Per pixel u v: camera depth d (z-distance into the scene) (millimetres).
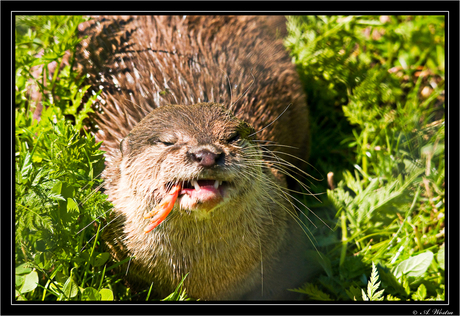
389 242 7199
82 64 7742
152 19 8180
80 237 5883
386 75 9680
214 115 5625
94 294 5637
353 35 9633
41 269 5703
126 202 5973
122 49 7766
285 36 9617
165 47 7734
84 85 7617
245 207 5730
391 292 6613
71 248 5812
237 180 5262
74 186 5816
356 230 7441
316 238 7434
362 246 7375
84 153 6090
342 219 7438
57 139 6078
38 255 5719
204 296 6430
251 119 7250
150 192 5500
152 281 6352
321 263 6844
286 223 6746
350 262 6938
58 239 5742
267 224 6277
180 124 5465
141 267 6238
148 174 5465
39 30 8953
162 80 7254
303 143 8828
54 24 8195
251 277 6426
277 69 8344
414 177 7699
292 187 8500
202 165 4988
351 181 8062
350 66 9500
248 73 7805
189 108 5730
